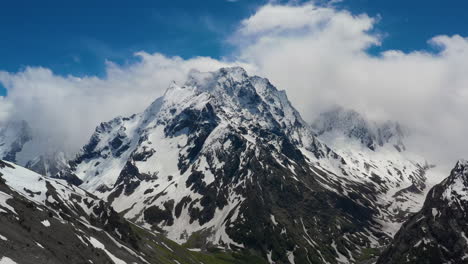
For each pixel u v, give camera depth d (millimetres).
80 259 163125
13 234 138250
